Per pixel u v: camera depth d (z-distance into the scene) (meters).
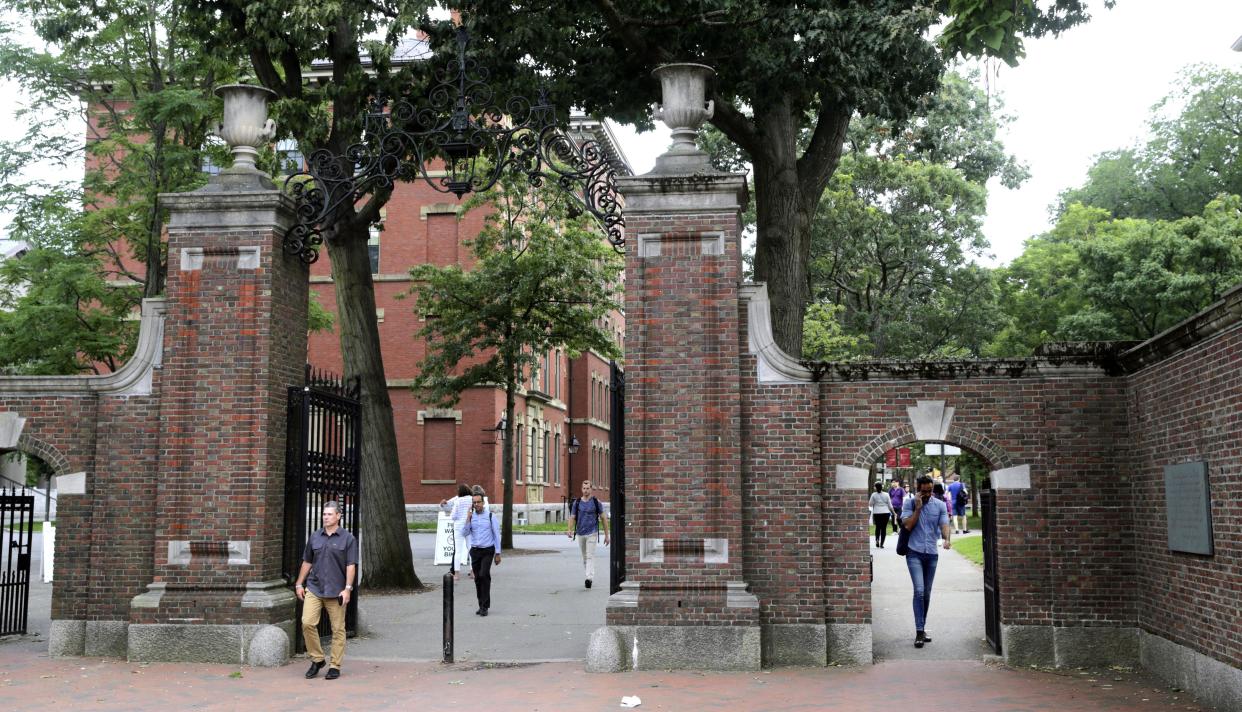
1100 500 11.62
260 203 12.65
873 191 41.19
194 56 24.20
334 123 19.55
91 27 22.02
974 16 10.30
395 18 18.30
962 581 21.03
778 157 19.88
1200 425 9.59
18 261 24.89
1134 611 11.46
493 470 42.66
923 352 42.97
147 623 12.12
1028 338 44.34
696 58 18.73
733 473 11.79
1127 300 36.03
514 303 29.44
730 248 12.05
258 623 12.00
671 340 12.02
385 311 43.31
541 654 12.73
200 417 12.42
